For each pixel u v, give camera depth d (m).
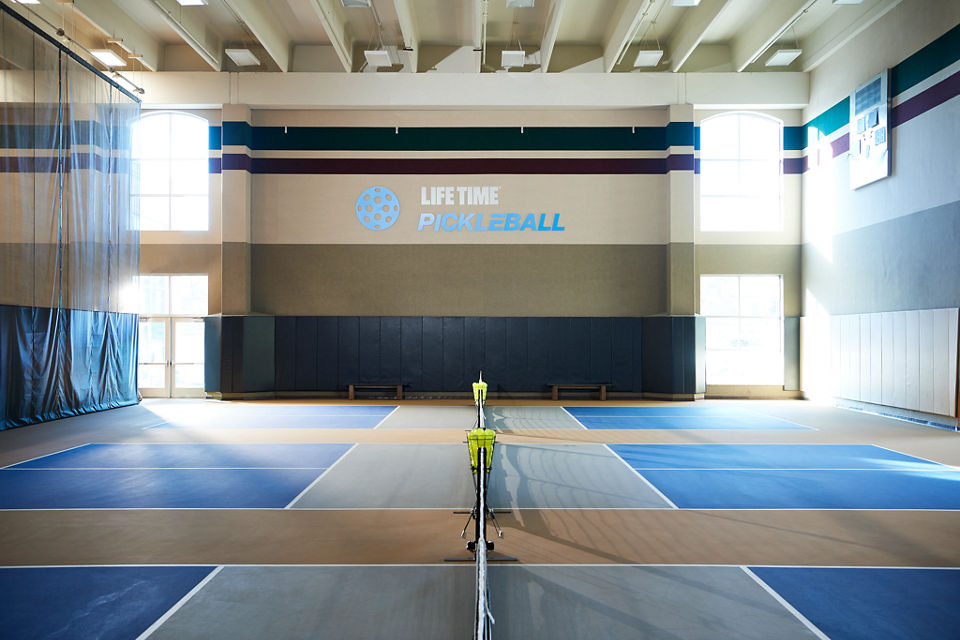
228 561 5.70
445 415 15.88
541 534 6.46
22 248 13.87
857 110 16.98
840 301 17.92
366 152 20.16
